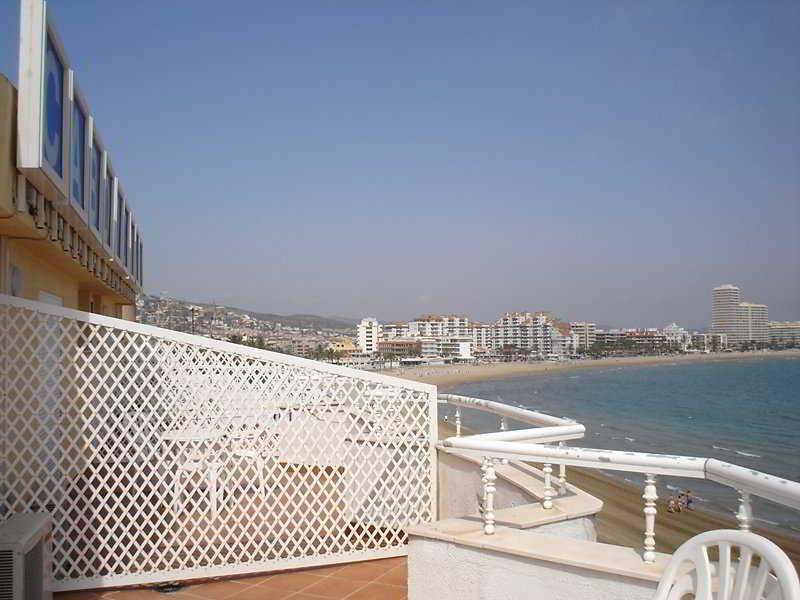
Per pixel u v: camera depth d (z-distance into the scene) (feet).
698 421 186.70
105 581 16.19
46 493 15.79
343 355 590.14
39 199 16.85
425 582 13.15
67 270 27.14
